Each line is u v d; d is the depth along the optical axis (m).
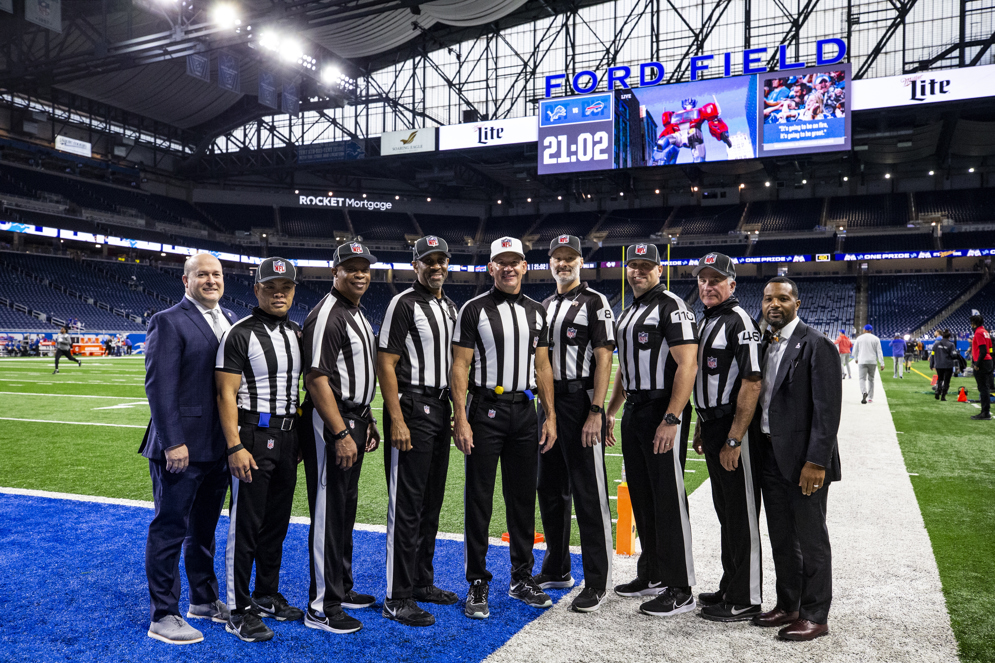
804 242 35.41
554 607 3.17
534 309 3.33
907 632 2.80
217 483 3.05
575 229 40.00
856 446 7.40
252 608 2.88
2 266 30.66
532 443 3.30
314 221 41.56
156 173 38.53
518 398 3.24
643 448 3.24
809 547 2.83
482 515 3.19
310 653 2.67
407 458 3.10
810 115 21.91
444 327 3.22
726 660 2.57
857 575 3.46
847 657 2.59
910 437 8.05
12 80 24.41
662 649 2.68
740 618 3.00
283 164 35.59
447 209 43.28
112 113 35.38
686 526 3.14
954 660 2.54
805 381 2.89
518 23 31.20
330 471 3.01
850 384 15.75
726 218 37.59
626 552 3.94
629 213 40.19
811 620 2.79
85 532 4.23
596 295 3.33
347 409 3.09
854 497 5.12
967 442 7.67
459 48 33.62
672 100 23.34
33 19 19.23
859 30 28.70
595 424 3.18
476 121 29.16
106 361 23.86
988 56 27.38
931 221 33.44
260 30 20.86
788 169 30.48
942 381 12.30
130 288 34.44
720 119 22.91
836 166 33.81
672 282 37.50
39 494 5.23
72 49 26.72
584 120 24.12
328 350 2.96
